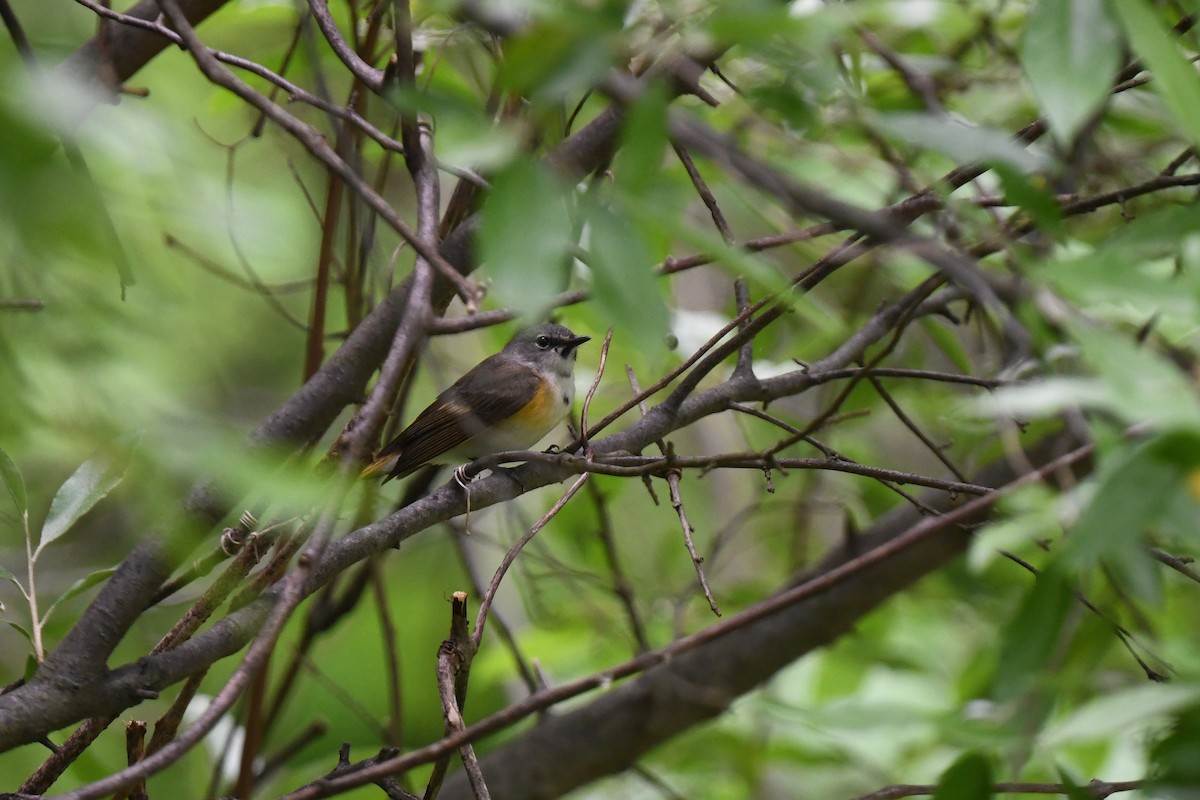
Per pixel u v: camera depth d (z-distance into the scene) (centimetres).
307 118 1038
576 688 409
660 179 316
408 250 1110
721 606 1046
